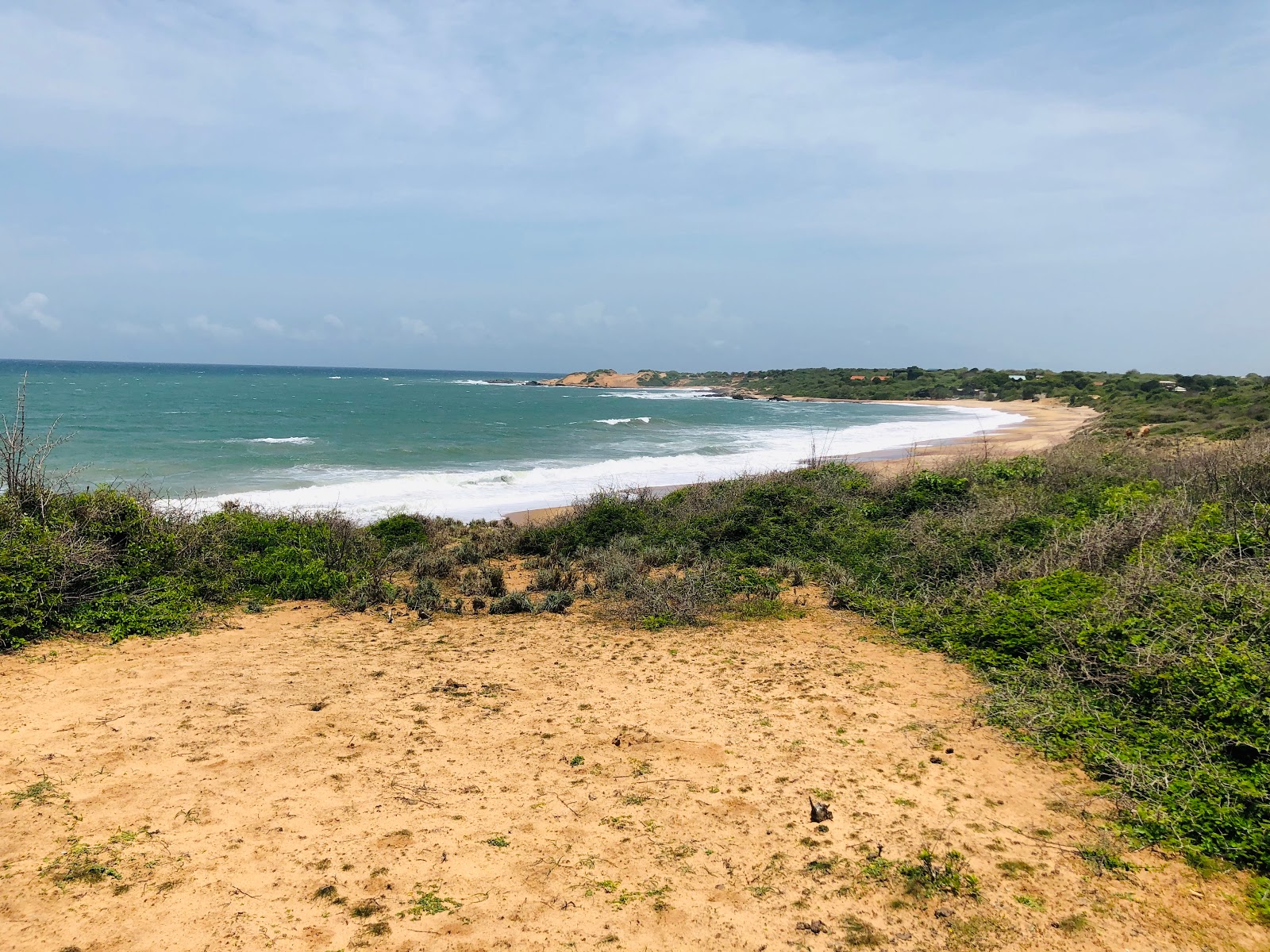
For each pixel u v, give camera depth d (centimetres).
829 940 320
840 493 1289
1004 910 334
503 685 606
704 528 1135
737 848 385
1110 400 6144
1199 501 980
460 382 17088
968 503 1130
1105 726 483
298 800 422
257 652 677
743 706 563
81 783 430
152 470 2250
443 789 439
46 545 726
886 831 396
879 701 566
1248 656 493
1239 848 360
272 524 1044
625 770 467
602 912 337
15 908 325
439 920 329
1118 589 655
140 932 315
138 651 664
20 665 616
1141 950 309
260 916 328
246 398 6556
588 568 1041
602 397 9856
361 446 3061
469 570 1005
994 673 593
